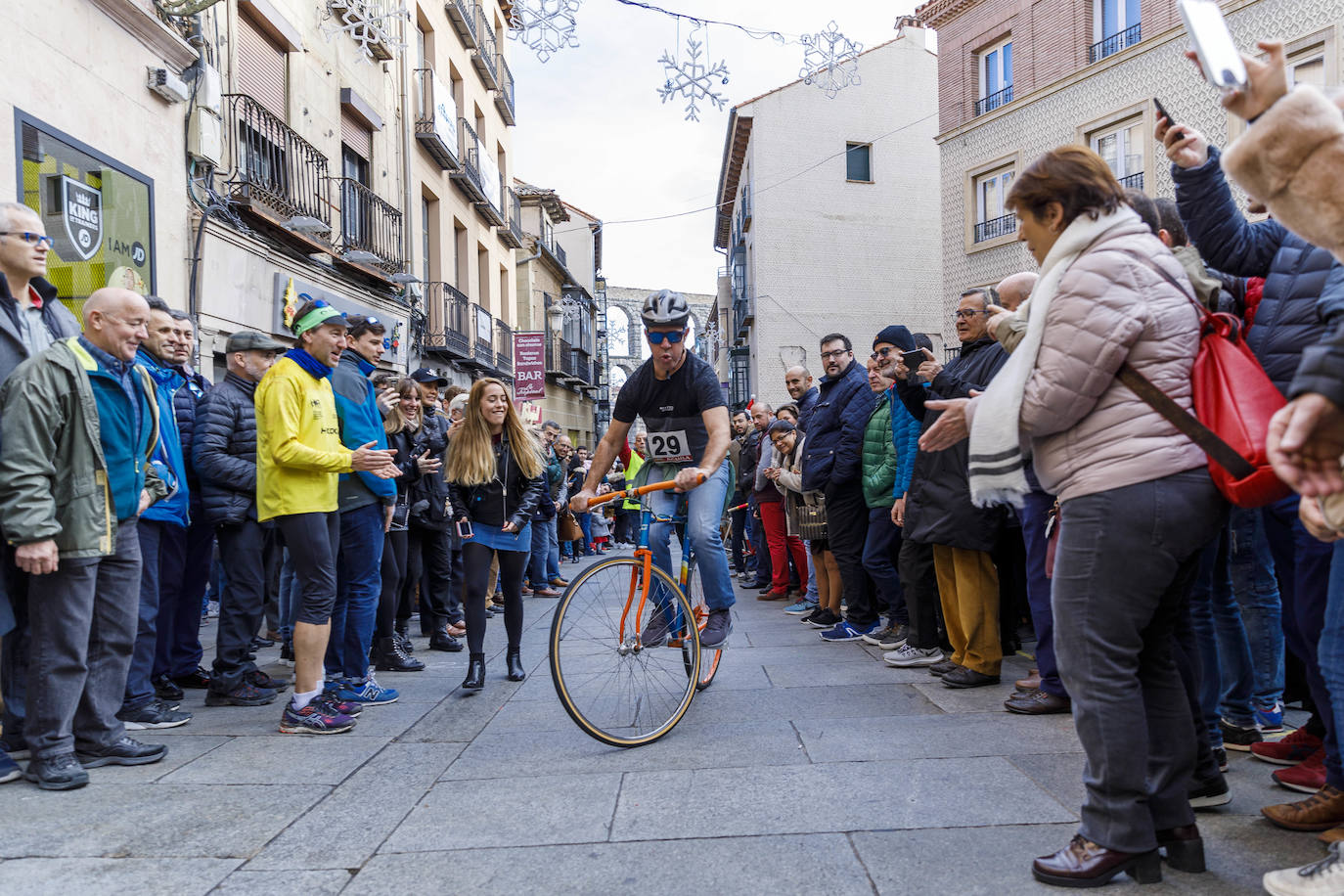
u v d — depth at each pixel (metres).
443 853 2.67
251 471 4.86
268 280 10.70
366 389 4.84
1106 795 2.30
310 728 4.13
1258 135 1.74
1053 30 16.95
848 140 26.38
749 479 10.17
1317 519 1.83
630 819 2.89
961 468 4.61
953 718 4.05
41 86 6.76
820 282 26.09
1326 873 2.04
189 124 8.88
